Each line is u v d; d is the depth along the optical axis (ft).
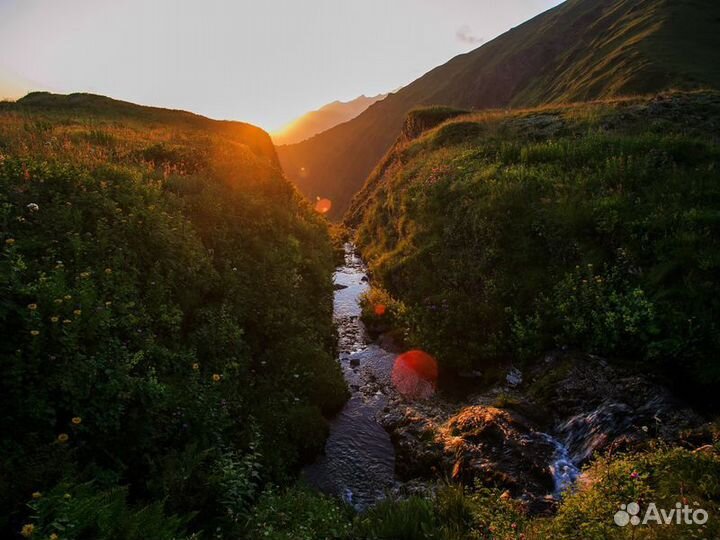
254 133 169.37
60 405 20.02
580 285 40.75
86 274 24.76
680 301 34.73
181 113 163.94
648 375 31.91
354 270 79.66
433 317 48.03
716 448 21.57
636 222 41.73
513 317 42.60
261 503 22.74
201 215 45.60
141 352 24.39
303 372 38.55
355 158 540.52
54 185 33.04
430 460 31.50
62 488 16.08
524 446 29.43
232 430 28.17
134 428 21.99
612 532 17.51
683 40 184.65
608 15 327.47
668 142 54.90
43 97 142.41
